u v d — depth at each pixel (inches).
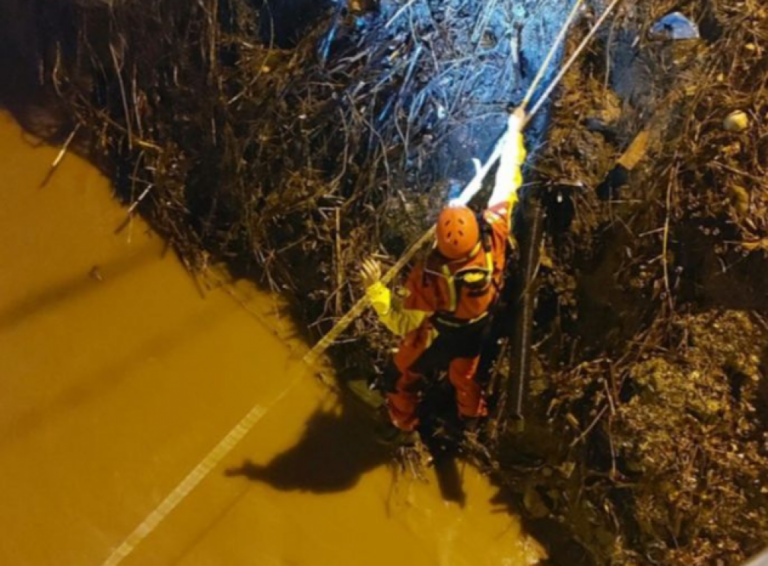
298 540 147.0
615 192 141.3
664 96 139.3
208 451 152.4
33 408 151.2
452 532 151.5
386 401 157.2
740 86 135.2
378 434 156.8
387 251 155.6
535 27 147.2
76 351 157.4
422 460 156.1
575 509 147.5
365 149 155.0
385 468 154.9
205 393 157.5
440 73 149.9
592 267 144.8
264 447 154.1
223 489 149.3
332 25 152.4
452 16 150.6
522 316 140.0
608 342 144.0
